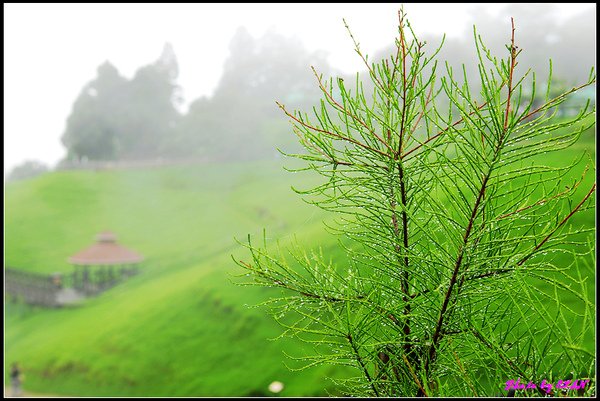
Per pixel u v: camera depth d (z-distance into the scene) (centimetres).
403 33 186
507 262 183
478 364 204
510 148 171
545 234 173
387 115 194
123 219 5909
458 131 175
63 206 6162
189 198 6359
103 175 7069
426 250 198
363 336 195
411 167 194
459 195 179
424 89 179
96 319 3259
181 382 2280
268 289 2341
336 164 198
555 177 176
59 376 2619
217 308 2467
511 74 166
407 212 185
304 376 1669
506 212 181
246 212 5606
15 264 5034
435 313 192
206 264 3669
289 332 196
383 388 200
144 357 2416
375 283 198
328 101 196
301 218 3762
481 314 203
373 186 199
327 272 202
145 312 2845
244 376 2022
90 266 4681
